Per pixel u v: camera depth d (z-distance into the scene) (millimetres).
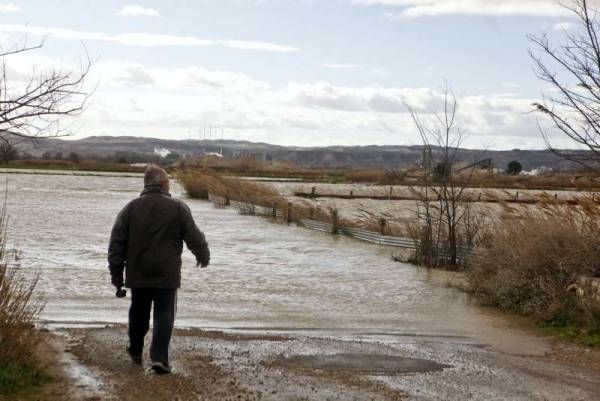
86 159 118938
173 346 9445
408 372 8648
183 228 8250
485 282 14578
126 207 8258
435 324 11922
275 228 30469
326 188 65312
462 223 21047
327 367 8742
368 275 17609
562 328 11523
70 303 12336
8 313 7953
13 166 103875
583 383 8414
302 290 15031
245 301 13492
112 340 9570
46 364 8141
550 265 12961
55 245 20578
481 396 7742
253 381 7969
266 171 99875
